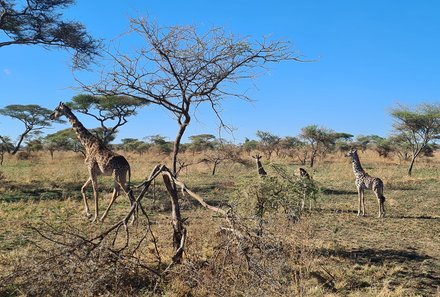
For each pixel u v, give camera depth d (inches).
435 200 582.2
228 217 207.0
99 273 196.1
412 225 413.4
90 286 190.4
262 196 259.6
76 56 645.3
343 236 354.3
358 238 349.7
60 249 200.2
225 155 587.2
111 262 203.6
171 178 242.7
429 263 280.5
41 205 448.8
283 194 262.7
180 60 240.7
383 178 813.9
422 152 1584.6
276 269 184.9
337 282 232.7
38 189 567.5
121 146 2079.2
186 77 247.1
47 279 191.0
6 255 258.1
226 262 206.4
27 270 192.2
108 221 380.5
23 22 639.1
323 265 261.1
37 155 1505.9
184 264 209.9
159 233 322.0
